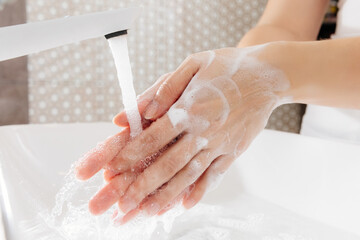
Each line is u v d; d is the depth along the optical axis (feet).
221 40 4.42
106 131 2.70
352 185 2.01
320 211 2.13
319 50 1.71
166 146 1.55
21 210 1.56
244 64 1.63
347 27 2.90
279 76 1.66
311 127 3.07
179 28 4.33
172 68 4.40
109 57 4.27
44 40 1.07
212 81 1.55
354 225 1.94
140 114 1.53
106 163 1.46
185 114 1.48
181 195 1.67
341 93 1.73
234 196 2.56
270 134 2.51
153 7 4.25
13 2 4.09
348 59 1.69
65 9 4.06
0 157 2.09
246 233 1.99
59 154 2.50
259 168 2.52
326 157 2.19
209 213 2.26
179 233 1.97
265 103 1.68
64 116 4.29
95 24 1.14
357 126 2.65
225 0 4.34
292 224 2.10
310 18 3.07
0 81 4.33
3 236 1.12
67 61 4.20
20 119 4.48
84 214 1.90
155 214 1.52
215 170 1.69
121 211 1.45
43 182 2.29
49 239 1.63
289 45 1.73
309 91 1.73
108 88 4.32
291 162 2.36
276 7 3.12
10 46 1.04
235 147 1.66
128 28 1.29
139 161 1.49
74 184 1.98
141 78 4.36
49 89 4.22
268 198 2.44
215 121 1.54
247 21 4.42
